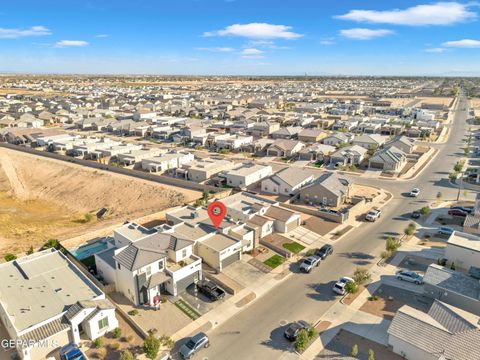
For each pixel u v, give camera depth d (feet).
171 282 140.67
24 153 388.98
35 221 241.96
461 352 101.96
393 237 189.26
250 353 113.80
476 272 143.64
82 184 302.86
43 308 120.57
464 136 447.01
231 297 141.69
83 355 108.88
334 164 325.42
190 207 208.74
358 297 140.67
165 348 115.14
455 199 240.94
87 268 159.22
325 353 112.98
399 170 309.01
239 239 171.53
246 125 469.16
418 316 115.85
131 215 236.84
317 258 165.07
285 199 244.42
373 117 549.13
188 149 398.83
